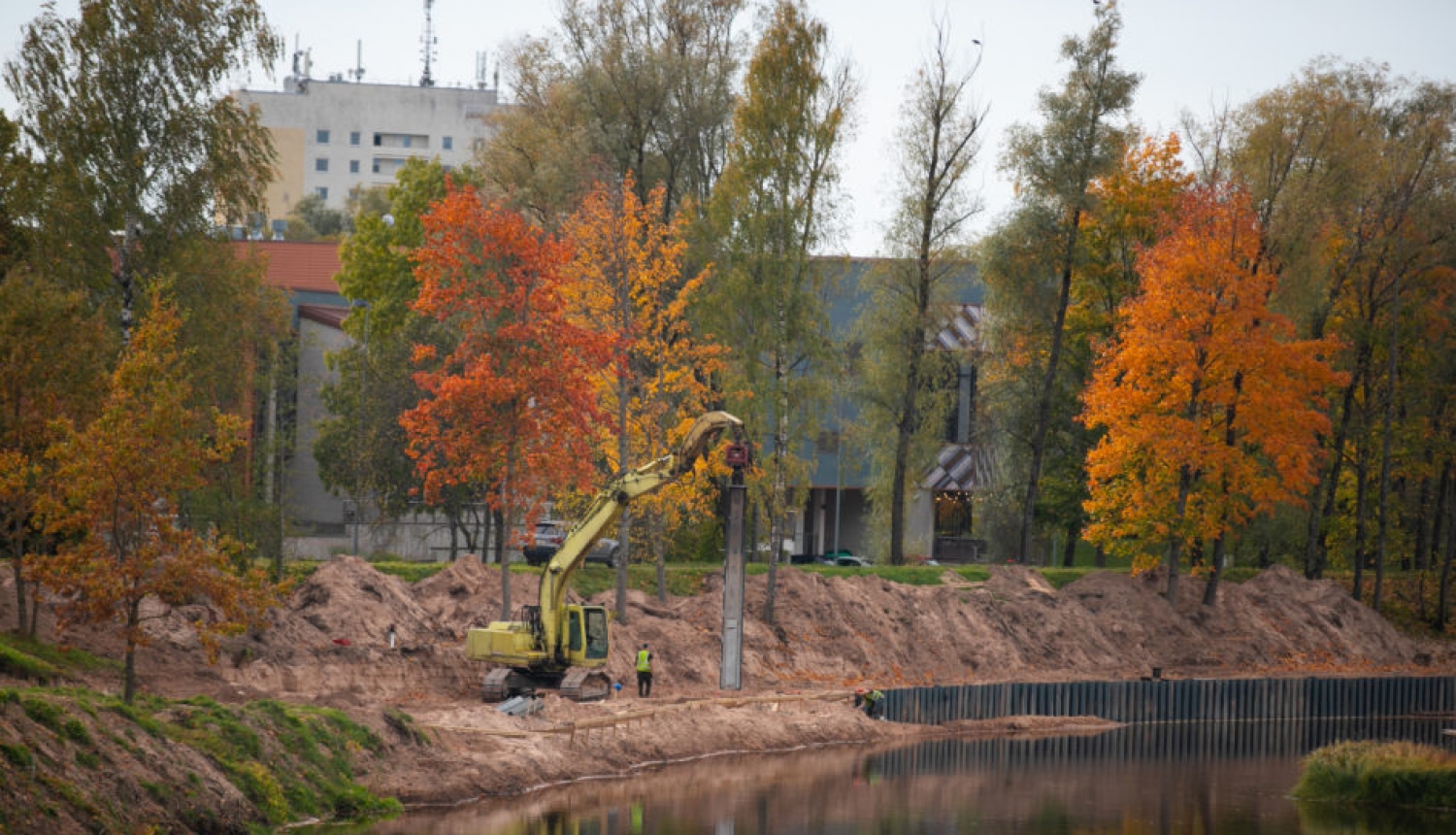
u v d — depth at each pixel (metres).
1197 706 72.62
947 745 62.16
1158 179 87.56
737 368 72.62
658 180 84.56
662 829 42.44
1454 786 51.16
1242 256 77.38
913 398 85.75
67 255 57.41
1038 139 85.12
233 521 61.91
